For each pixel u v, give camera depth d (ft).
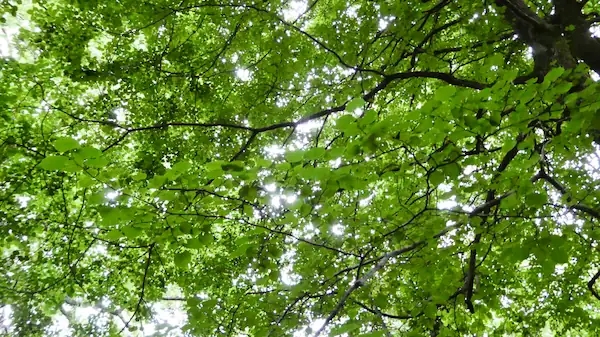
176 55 16.29
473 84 12.26
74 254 19.84
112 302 22.56
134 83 17.11
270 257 8.87
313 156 5.98
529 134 7.88
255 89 16.37
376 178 8.50
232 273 18.21
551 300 19.20
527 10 13.93
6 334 21.80
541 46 12.82
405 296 14.82
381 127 6.05
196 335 9.55
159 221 7.58
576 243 13.88
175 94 18.38
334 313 8.25
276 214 8.82
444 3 13.43
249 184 7.08
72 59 15.58
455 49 15.97
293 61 15.14
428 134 6.70
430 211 10.10
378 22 14.26
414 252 10.48
